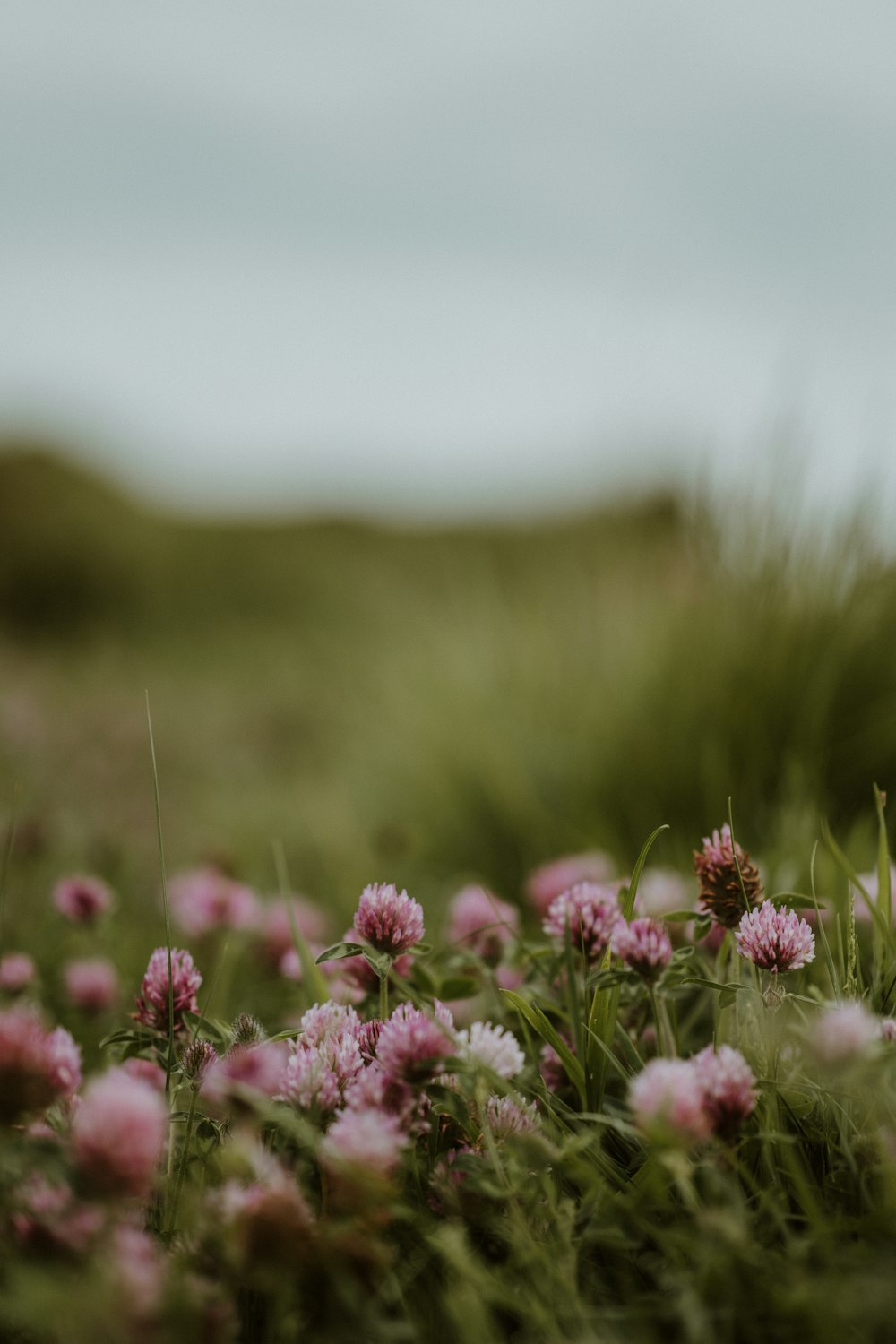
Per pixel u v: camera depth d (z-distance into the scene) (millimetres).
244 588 6816
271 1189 765
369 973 928
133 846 1690
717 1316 755
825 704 1448
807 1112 841
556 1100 854
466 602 2492
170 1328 733
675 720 1545
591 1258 801
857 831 1141
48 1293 729
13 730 2531
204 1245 765
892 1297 738
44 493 8766
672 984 856
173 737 2848
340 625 5137
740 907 877
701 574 1798
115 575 6660
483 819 1618
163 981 880
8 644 5172
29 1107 775
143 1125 748
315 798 2203
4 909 1211
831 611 1557
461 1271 768
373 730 2256
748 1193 813
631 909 888
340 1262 758
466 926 1046
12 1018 796
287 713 3217
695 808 1445
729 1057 796
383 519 11055
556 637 2033
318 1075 815
